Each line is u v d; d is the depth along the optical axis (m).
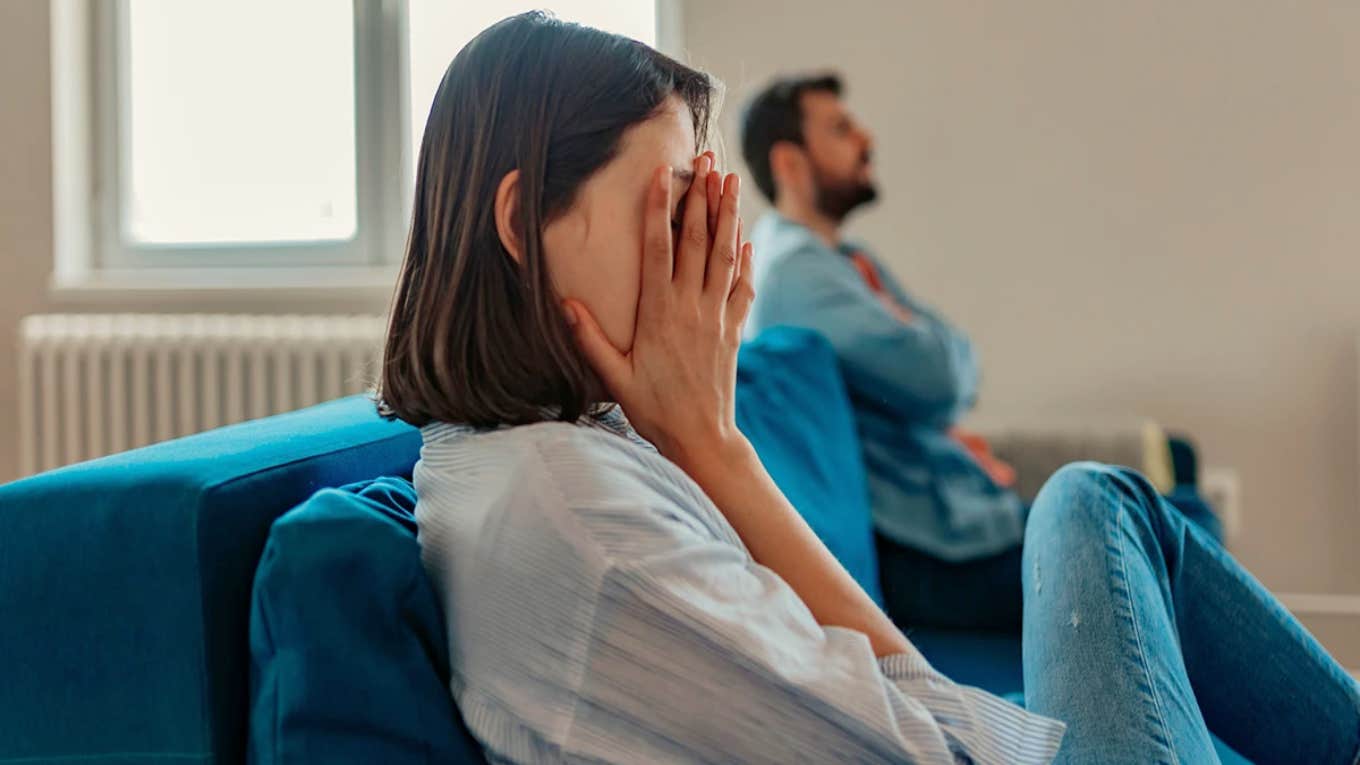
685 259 0.73
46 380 2.78
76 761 0.62
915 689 0.67
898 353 1.85
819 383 1.66
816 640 0.64
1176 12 2.58
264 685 0.61
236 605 0.64
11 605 0.62
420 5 2.88
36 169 2.89
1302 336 2.58
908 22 2.65
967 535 1.74
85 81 2.97
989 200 2.65
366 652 0.60
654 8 2.76
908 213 2.67
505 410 0.69
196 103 2.98
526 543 0.63
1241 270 2.59
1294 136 2.56
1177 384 2.62
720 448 0.73
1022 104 2.63
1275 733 1.07
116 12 2.96
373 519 0.62
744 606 0.62
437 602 0.65
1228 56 2.57
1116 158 2.61
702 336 0.73
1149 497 1.09
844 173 2.10
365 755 0.60
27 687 0.62
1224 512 2.55
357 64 2.89
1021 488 2.17
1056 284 2.64
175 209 3.00
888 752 0.61
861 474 1.67
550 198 0.70
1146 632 0.95
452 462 0.69
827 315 1.88
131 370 2.80
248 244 2.95
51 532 0.63
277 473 0.70
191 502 0.62
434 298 0.71
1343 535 2.58
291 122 2.95
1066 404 2.65
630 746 0.61
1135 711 0.90
